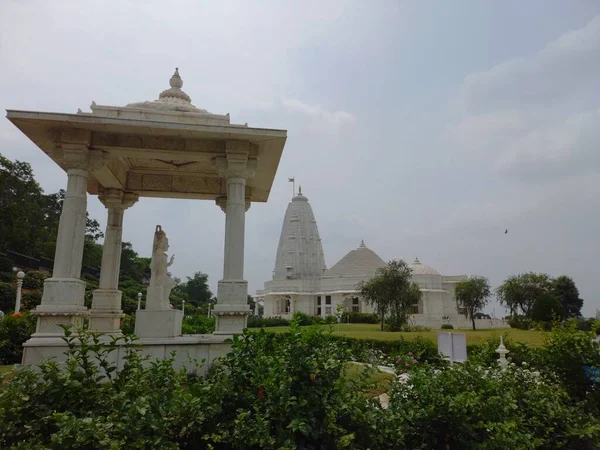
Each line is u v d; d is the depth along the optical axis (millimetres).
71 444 4191
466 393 5773
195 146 13242
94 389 5293
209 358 11773
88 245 64625
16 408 4785
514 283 60781
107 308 15195
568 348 7438
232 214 12945
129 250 75750
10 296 38531
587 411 6965
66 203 12031
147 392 5250
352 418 5250
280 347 5754
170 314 12703
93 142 12609
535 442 5566
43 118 11648
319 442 5051
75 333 11156
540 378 7578
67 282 11375
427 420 5590
